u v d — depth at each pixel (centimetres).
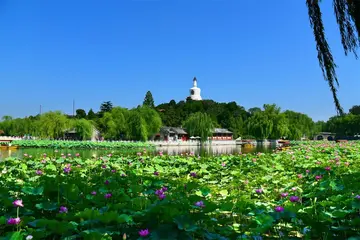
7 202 498
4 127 7144
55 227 408
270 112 7269
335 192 649
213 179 1114
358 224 429
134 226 466
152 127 6112
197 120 6531
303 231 463
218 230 470
